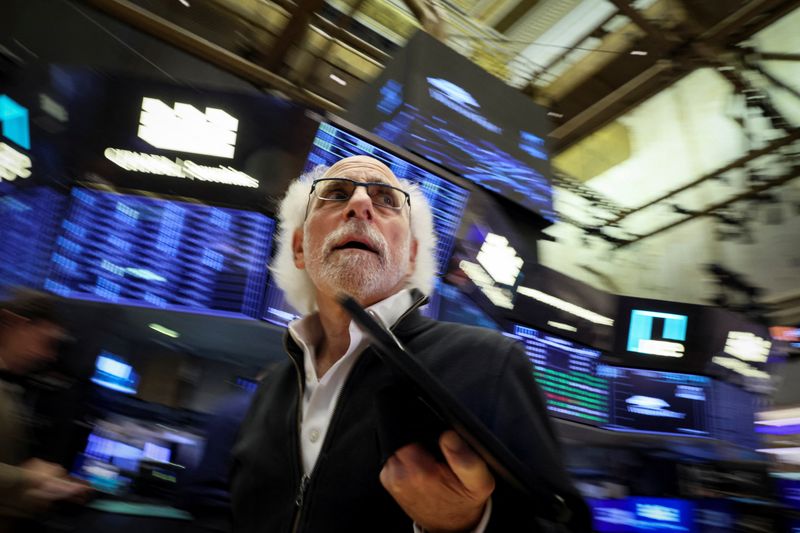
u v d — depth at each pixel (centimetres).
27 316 235
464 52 637
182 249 349
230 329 347
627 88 721
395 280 138
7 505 186
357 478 100
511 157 525
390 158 425
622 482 548
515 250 498
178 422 301
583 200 880
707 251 930
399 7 666
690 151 939
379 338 69
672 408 579
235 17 566
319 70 629
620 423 564
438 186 454
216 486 210
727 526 526
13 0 366
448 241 454
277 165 372
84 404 261
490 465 73
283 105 377
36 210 329
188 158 359
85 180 344
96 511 204
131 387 300
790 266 852
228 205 360
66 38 382
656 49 696
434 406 72
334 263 130
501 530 84
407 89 469
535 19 836
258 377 343
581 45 802
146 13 419
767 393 621
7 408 206
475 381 105
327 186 148
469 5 851
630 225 1005
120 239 341
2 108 333
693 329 586
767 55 652
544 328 517
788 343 706
